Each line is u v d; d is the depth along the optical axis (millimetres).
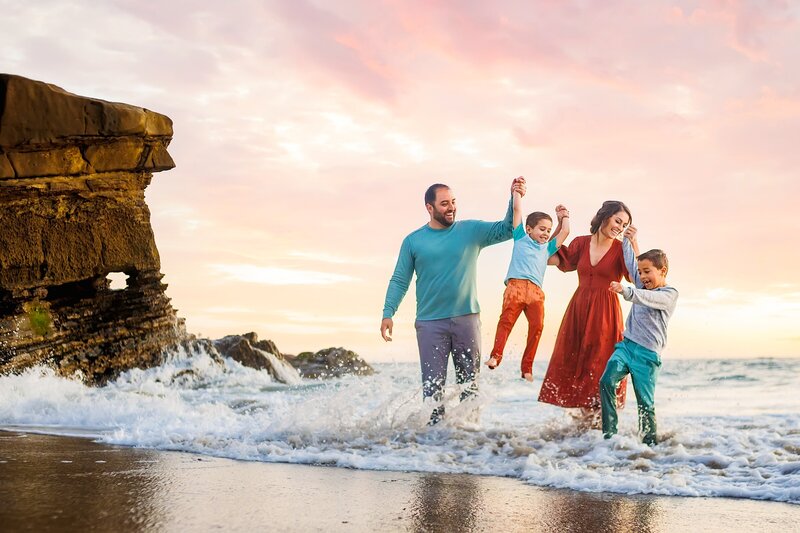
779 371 14789
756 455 4352
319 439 5512
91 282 16297
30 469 4273
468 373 6309
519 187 6082
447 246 6348
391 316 6535
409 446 5152
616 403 5137
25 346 14453
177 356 16016
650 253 5062
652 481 3738
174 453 5121
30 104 14477
